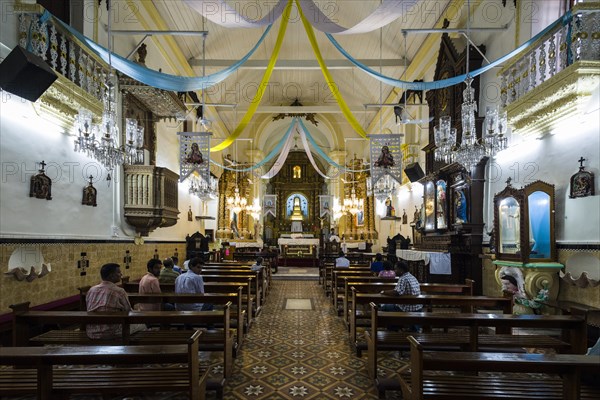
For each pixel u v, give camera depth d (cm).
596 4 595
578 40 624
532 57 743
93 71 757
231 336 535
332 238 2280
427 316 454
